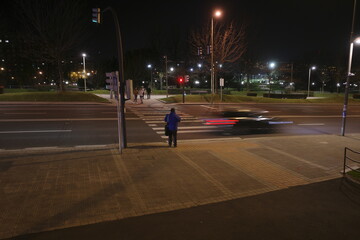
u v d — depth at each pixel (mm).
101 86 74750
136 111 24656
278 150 10789
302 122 20297
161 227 4789
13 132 13977
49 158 8945
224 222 5012
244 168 8312
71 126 16016
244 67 65812
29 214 5152
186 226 4840
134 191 6355
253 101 38500
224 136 14375
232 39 40062
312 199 6125
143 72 65938
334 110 29891
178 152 10102
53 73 61219
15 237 4402
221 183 7008
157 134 14398
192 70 57375
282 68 70938
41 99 32625
